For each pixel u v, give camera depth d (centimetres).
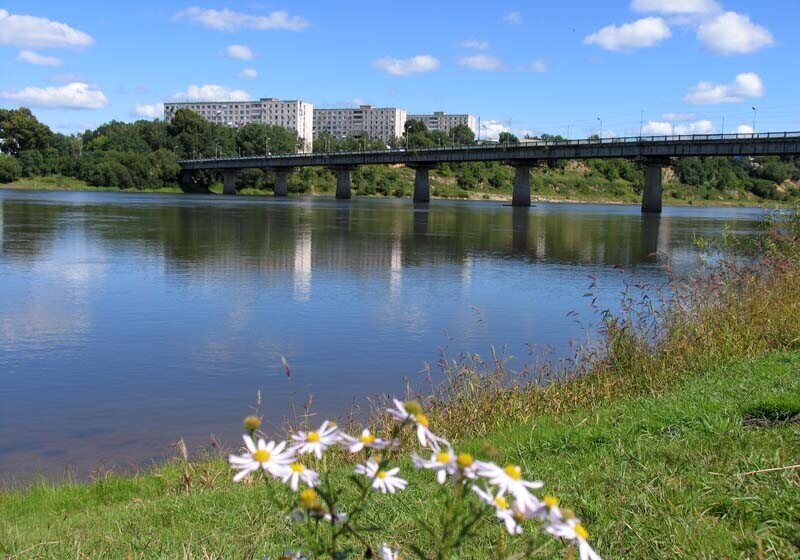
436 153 11888
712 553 435
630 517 500
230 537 509
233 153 18562
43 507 658
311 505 248
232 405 1069
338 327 1658
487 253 3531
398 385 1189
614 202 17475
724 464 590
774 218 1731
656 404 820
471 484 232
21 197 9650
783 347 1105
